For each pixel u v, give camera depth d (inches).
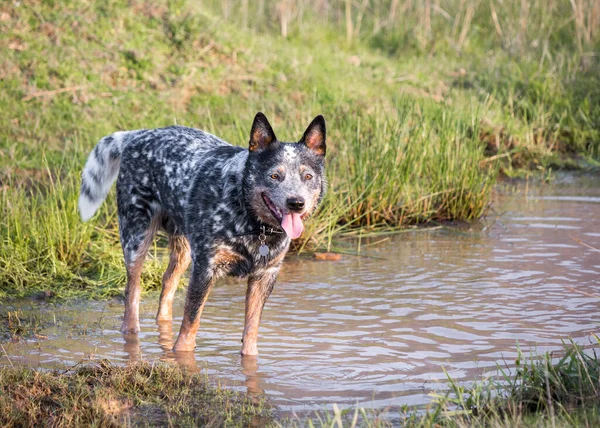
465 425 244.1
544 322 358.9
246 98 682.2
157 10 746.8
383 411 270.4
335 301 396.2
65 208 460.8
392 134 555.8
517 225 536.7
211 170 335.9
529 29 900.6
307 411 274.4
